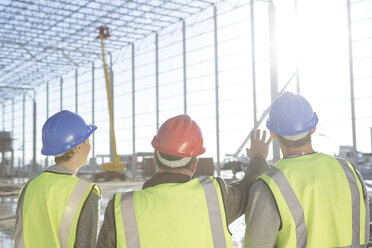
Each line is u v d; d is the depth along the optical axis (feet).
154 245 6.03
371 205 36.52
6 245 28.07
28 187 7.52
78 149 7.96
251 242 6.59
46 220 7.13
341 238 6.63
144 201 6.23
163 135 6.68
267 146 8.02
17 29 107.65
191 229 6.17
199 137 6.84
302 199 6.60
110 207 6.22
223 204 6.46
